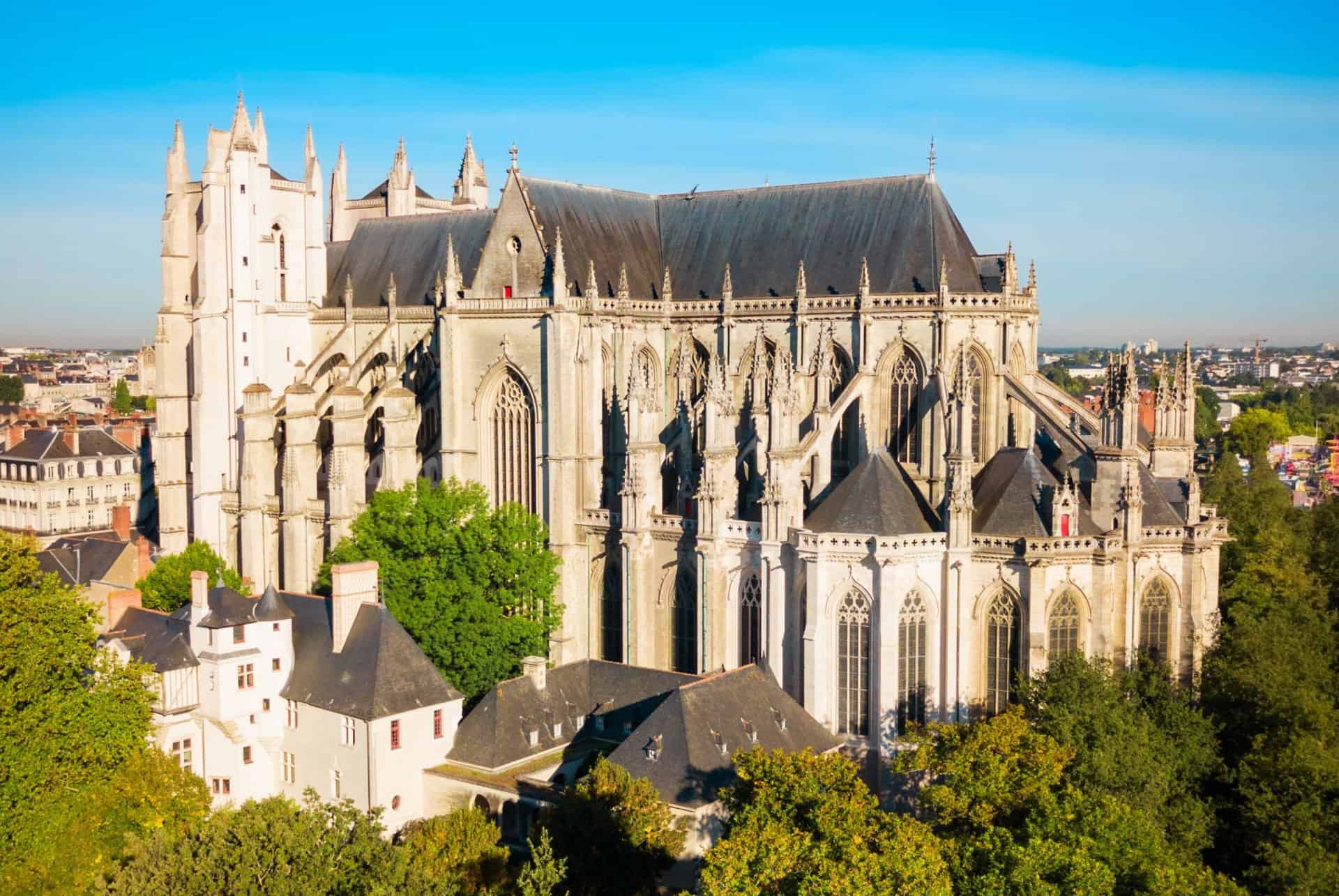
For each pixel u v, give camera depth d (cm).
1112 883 7519
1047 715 10575
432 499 13738
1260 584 14125
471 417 15900
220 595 12125
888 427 14750
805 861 7700
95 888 8300
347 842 8500
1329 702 11344
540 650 13762
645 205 17388
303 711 11906
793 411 12875
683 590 13950
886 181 15375
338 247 19150
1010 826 8769
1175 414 14088
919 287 14525
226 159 17462
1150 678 11394
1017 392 14162
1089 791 9325
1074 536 11925
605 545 14800
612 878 9019
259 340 17600
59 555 18488
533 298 15250
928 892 7169
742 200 16600
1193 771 10488
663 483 15688
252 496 16450
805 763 9106
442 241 17812
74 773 10038
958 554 12038
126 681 10800
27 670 9875
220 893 7581
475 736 11562
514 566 13650
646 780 9531
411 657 11788
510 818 10906
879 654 11900
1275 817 9775
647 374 14062
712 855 7781
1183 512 13425
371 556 13512
